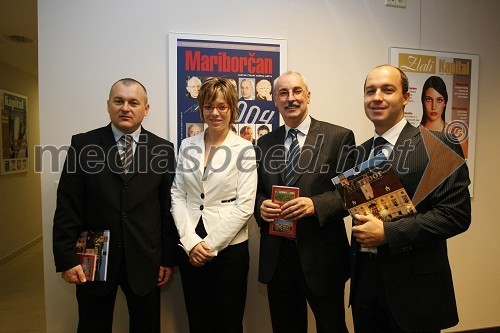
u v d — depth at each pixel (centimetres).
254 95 193
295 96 149
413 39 215
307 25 200
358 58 207
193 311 153
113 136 149
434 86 216
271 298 156
